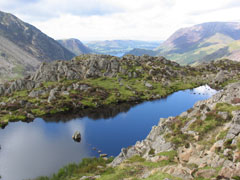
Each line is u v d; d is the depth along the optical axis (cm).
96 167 4303
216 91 15288
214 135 3438
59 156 5916
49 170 5109
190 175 2311
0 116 9838
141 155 4259
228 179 1994
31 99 12225
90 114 10331
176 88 16188
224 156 2506
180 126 4472
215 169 2286
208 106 4744
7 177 4831
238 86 5106
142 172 3089
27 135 7681
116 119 9481
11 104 11219
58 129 8306
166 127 4762
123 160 4262
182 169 2452
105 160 5066
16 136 7588
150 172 2825
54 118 9756
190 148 3148
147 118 9531
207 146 3097
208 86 17300
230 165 2227
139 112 10506
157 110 10819
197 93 14738
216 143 2897
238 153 2350
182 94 14512
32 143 6912
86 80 15912
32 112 10419
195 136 3606
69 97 12300
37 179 4556
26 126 8719
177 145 3659
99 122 9100
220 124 3731
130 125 8619
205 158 2739
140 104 12075
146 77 17562
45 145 6744
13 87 14188
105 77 16788
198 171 2283
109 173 3528
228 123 3544
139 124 8725
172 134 4116
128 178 2952
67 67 16725
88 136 7506
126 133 7738
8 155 6009
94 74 16912
